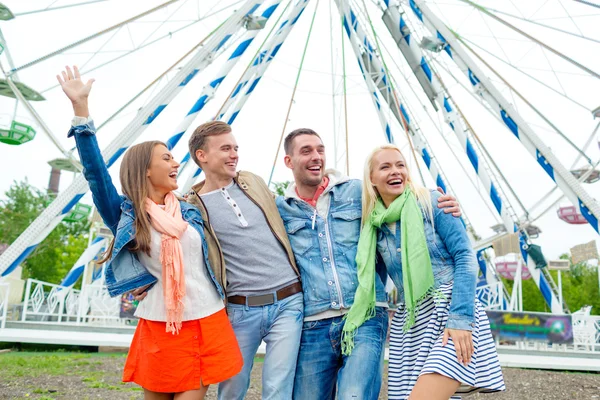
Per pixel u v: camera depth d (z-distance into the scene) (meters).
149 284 3.27
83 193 11.61
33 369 8.45
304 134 3.78
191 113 12.20
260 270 3.58
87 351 12.30
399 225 3.45
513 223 15.23
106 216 3.34
